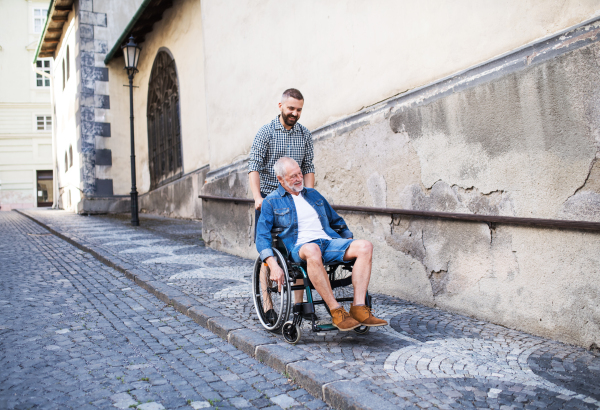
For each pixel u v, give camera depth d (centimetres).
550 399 232
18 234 1100
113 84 1619
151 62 1443
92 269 634
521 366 273
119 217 1438
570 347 302
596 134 289
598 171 290
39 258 734
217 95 760
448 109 382
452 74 379
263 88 638
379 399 230
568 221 299
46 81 2788
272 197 339
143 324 389
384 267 453
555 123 310
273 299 349
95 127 1592
